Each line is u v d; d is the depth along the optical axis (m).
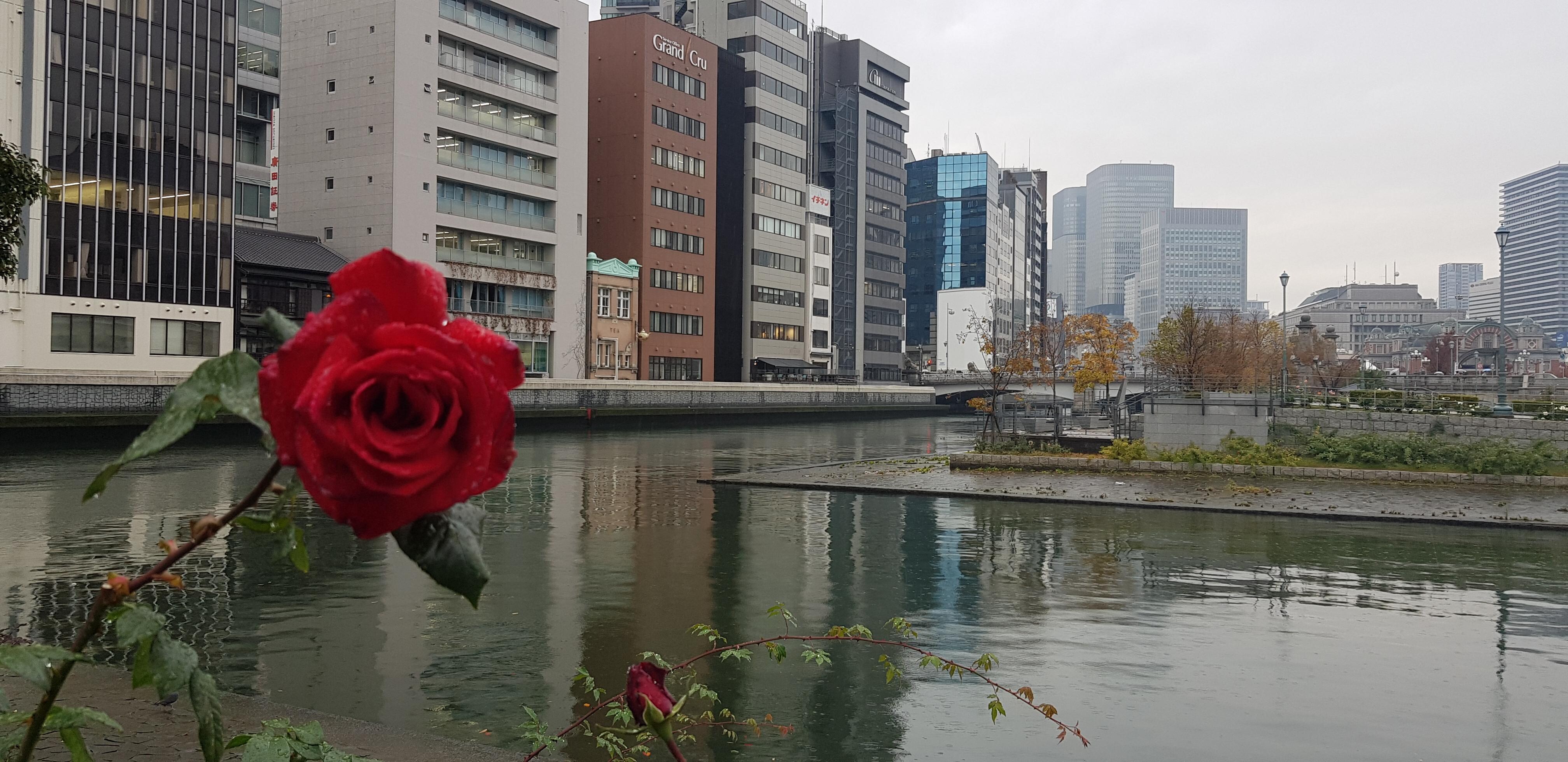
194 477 28.84
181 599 13.21
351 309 0.95
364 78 61.81
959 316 140.62
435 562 1.02
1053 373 65.69
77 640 1.40
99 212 47.00
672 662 10.42
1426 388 69.69
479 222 66.75
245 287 55.22
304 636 11.36
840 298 111.00
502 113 69.00
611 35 82.25
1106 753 8.00
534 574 15.35
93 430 42.62
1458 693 9.67
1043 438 39.53
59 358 45.53
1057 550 18.09
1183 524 21.66
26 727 1.53
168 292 49.75
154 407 45.31
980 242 152.88
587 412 64.94
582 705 8.99
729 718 8.71
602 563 16.45
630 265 79.62
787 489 28.53
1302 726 8.67
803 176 102.06
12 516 20.72
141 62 48.75
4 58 43.91
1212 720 8.80
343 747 5.97
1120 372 73.62
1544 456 30.64
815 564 16.47
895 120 122.25
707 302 88.06
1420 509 23.38
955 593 14.27
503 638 11.39
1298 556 17.62
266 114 65.75
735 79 93.25
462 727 8.37
